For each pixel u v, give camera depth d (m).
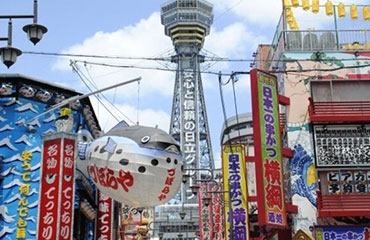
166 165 22.02
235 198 33.44
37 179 24.44
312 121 30.06
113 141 22.23
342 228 28.55
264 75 27.94
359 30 33.62
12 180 24.19
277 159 27.03
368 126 30.50
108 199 29.73
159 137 22.39
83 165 24.88
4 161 24.33
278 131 27.58
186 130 175.75
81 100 27.75
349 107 30.39
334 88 31.27
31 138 24.92
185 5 197.12
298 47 32.81
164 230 112.75
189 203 137.62
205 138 177.25
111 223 29.41
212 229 44.75
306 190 29.72
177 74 186.12
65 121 24.84
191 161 170.50
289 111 31.12
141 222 42.03
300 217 29.31
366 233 28.47
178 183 22.59
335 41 33.22
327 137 30.44
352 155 30.12
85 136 27.08
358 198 28.83
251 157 34.53
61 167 22.67
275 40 36.59
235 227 32.88
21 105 25.16
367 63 32.28
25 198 24.08
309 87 31.22
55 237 21.78
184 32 193.50
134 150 21.77
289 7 33.66
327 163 30.03
